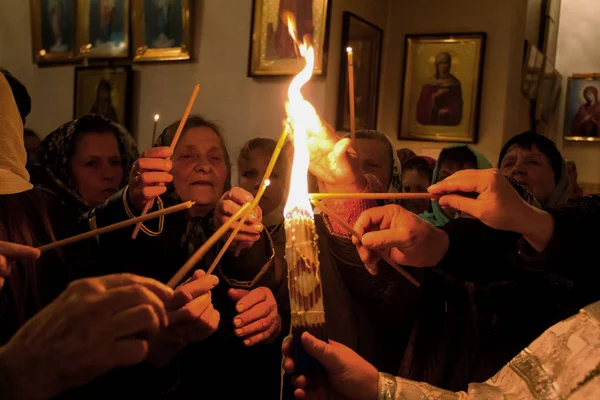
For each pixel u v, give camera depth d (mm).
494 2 3592
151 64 3828
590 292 1026
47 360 595
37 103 4414
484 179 917
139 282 646
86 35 4109
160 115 3787
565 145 5609
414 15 3787
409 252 1035
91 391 1037
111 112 3945
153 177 1195
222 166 1488
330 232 1215
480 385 890
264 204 1915
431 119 3725
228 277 1290
